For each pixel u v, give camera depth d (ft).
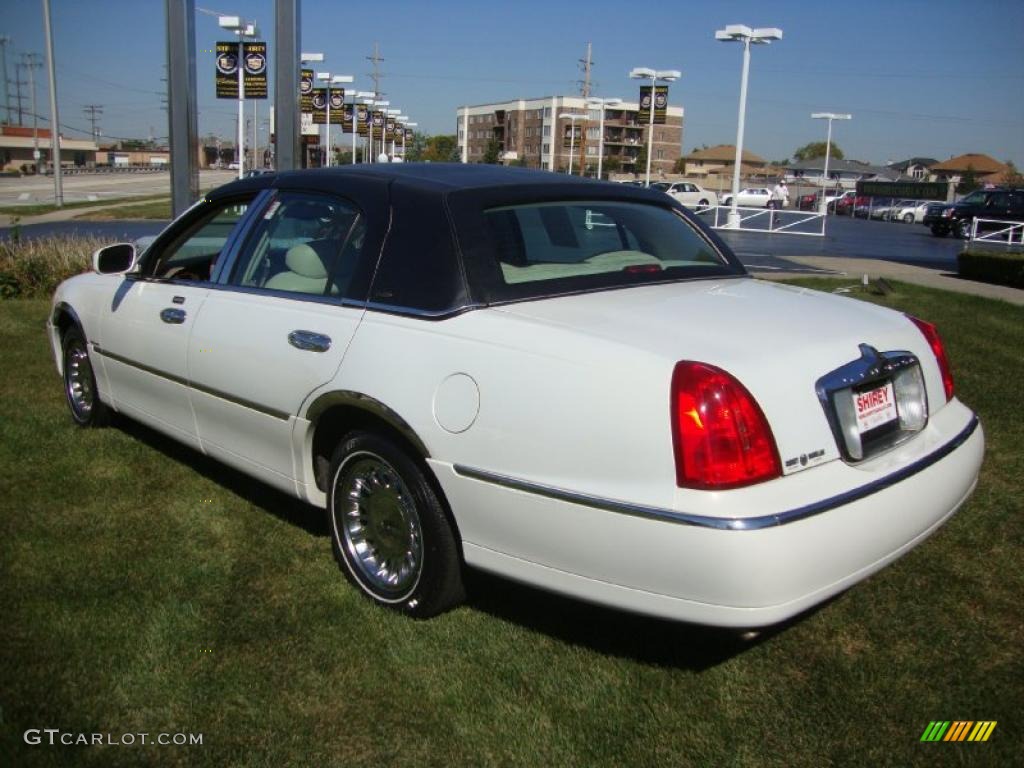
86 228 84.07
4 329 27.76
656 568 8.59
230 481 15.30
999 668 10.07
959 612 11.21
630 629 10.82
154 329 14.39
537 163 357.00
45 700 9.23
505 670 9.94
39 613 10.82
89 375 17.43
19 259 35.50
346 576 11.81
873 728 9.06
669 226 13.15
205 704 9.27
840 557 8.72
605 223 12.21
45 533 13.05
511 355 9.51
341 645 10.36
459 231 10.65
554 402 9.11
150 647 10.19
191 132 38.86
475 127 410.93
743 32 99.96
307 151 131.23
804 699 9.50
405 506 10.71
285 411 11.82
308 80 127.75
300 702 9.36
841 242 91.91
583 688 9.65
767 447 8.53
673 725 9.08
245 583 11.74
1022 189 98.22
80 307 16.85
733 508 8.29
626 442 8.70
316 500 12.12
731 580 8.29
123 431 17.70
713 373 8.59
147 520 13.62
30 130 445.37
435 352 10.07
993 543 13.06
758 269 54.29
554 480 9.09
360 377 10.67
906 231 118.11
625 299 10.61
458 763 8.54
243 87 84.74
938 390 11.02
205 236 14.97
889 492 9.25
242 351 12.40
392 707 9.30
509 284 10.43
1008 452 16.78
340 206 12.09
